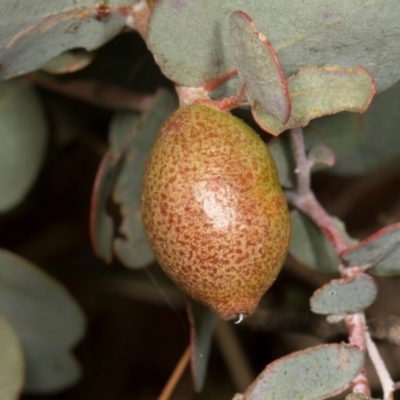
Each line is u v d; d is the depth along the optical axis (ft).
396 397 0.91
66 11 0.72
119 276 1.05
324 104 0.68
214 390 1.02
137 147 0.83
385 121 0.86
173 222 0.67
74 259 1.09
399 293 1.01
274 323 0.90
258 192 0.67
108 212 0.86
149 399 1.04
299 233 0.82
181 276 0.68
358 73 0.68
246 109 0.73
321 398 0.69
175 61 0.70
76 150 1.04
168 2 0.68
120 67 0.87
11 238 1.09
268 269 0.68
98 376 1.06
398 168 1.10
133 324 1.08
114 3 0.72
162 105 0.82
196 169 0.67
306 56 0.70
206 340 0.77
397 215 1.12
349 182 1.11
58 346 0.90
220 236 0.67
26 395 1.04
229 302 0.68
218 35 0.69
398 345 0.79
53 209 1.09
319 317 0.89
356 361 0.69
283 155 0.77
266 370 0.68
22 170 0.89
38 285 0.87
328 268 0.82
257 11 0.69
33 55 0.74
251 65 0.66
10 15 0.70
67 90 0.87
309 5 0.69
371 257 0.72
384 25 0.69
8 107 0.88
